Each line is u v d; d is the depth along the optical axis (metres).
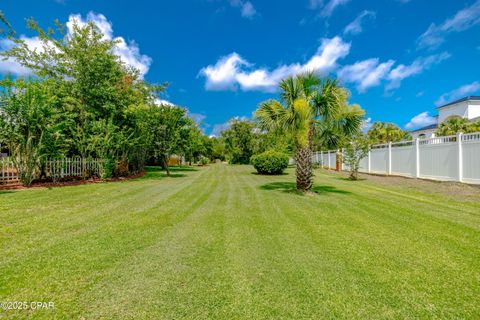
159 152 16.38
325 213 5.39
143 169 18.81
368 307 2.07
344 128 8.88
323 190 8.93
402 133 29.75
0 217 4.89
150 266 2.80
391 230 4.18
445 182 9.91
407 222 4.66
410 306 2.09
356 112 8.45
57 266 2.77
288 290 2.32
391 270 2.73
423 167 11.30
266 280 2.51
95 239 3.66
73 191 8.50
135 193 8.20
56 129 10.22
